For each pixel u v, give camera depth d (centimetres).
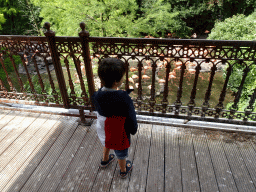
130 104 137
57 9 823
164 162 217
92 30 834
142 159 221
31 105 310
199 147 236
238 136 249
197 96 833
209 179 197
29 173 207
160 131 263
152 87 234
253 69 666
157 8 859
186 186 190
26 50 234
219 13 1834
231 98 809
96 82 775
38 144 245
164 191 186
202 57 197
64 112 290
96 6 775
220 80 944
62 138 254
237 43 183
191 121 267
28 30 1498
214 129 258
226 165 212
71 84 250
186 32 1633
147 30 862
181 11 1642
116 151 171
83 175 204
